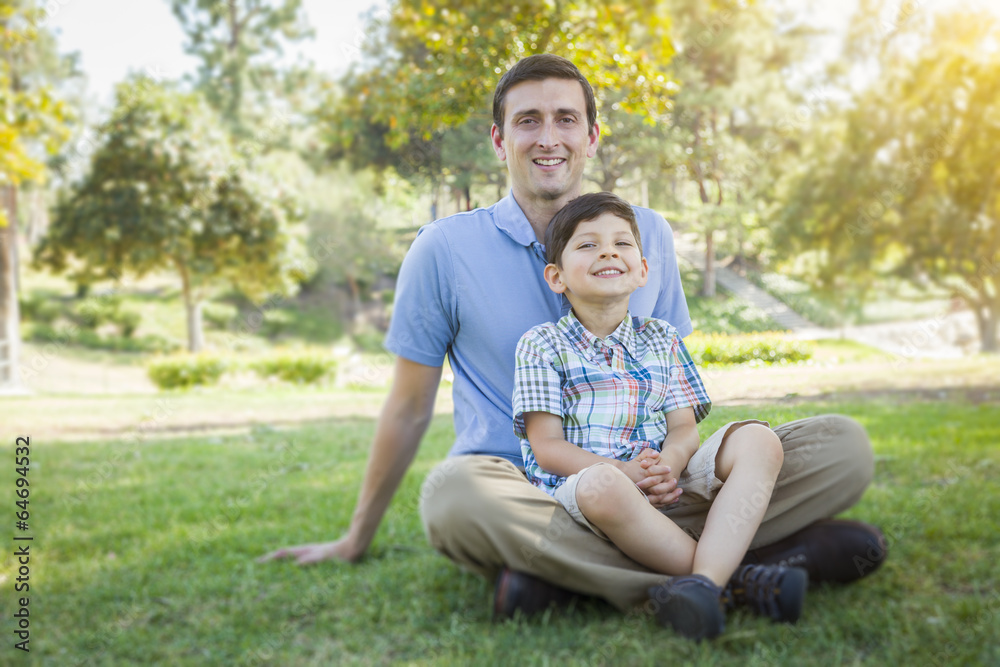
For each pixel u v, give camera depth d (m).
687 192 18.33
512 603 1.59
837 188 14.66
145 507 3.01
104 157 14.12
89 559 2.25
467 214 1.97
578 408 1.72
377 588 1.88
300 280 16.38
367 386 10.38
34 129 8.53
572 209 1.78
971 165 13.17
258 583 1.97
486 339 1.87
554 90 1.86
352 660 1.46
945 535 2.12
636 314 1.94
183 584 1.96
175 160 14.21
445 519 1.64
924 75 13.58
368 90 7.02
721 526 1.49
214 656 1.50
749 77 15.68
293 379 11.44
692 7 13.52
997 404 5.15
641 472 1.59
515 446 1.82
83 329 15.30
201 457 4.33
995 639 1.42
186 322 16.80
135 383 12.09
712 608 1.37
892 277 14.63
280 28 16.00
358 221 16.16
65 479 3.69
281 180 15.50
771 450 1.55
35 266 15.02
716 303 16.08
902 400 5.36
